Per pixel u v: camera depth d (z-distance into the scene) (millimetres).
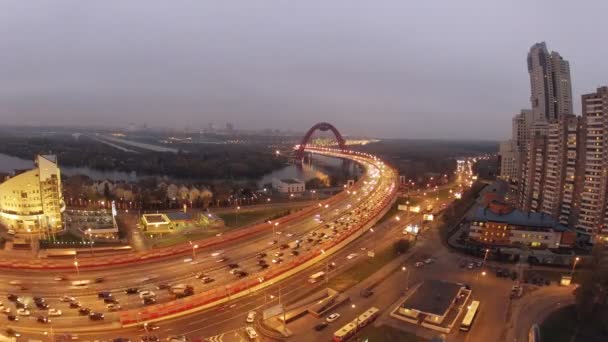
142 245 138375
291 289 104312
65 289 101312
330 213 183375
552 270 121375
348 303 97625
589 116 146500
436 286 101500
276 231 154000
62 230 148500
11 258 119562
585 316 92562
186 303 90750
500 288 108188
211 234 152625
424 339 82875
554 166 164250
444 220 173375
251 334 81562
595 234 145000
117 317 88250
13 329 82125
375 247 138500
